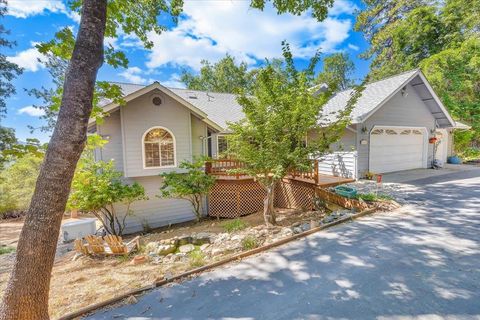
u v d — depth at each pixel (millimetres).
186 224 10164
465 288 3270
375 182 10688
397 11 23438
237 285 3723
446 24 20625
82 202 8094
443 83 17953
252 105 6465
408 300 3094
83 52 2822
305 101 6383
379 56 26031
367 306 3037
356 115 11297
